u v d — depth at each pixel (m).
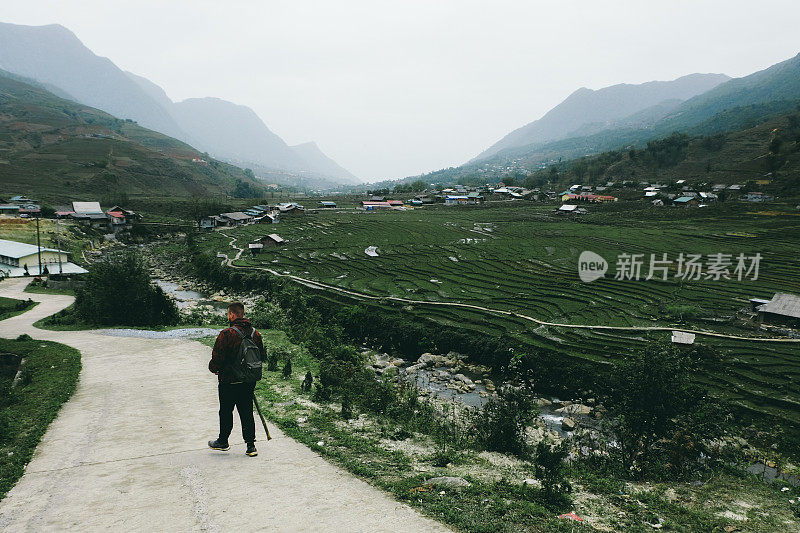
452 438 13.58
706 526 8.17
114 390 15.43
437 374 43.84
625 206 156.88
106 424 11.20
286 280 75.19
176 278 92.12
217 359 8.16
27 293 56.22
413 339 52.31
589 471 12.46
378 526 6.14
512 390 15.16
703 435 14.18
